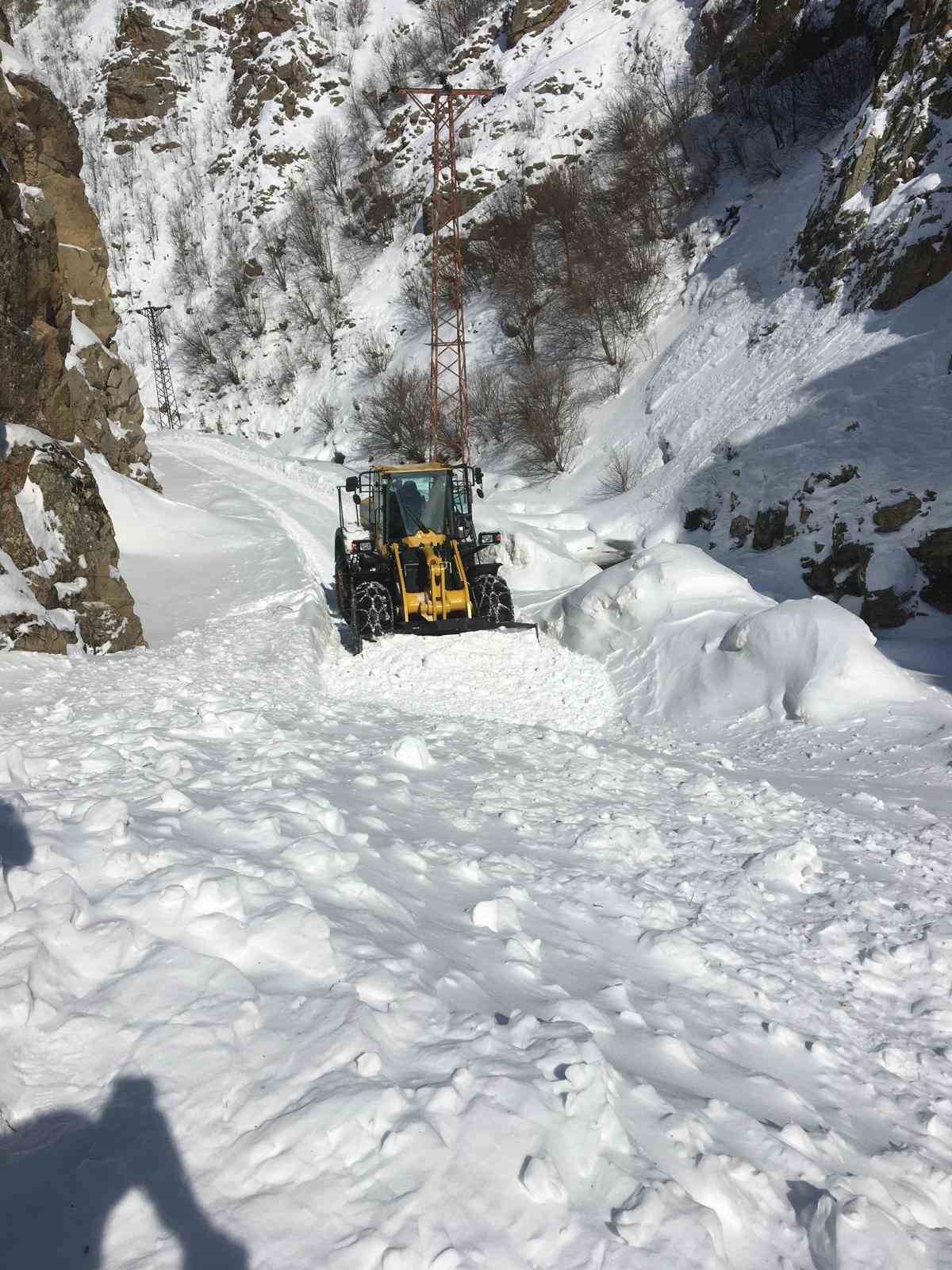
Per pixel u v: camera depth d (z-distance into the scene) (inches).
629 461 1299.2
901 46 1114.7
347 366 2279.8
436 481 612.1
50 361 816.3
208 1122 80.8
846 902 187.8
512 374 1683.1
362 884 126.3
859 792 329.7
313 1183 75.5
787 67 1534.2
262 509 1284.4
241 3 3774.6
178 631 642.2
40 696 394.3
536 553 952.9
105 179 3563.0
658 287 1562.5
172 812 141.0
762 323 1219.2
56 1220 71.9
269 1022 93.4
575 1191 79.2
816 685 462.6
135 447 1095.0
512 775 239.9
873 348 987.9
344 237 2642.7
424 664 549.3
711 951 151.3
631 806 232.4
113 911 108.2
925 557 758.5
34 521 549.3
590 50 2110.0
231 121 3496.6
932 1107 121.9
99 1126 79.9
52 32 4810.5
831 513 852.6
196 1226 71.4
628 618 594.6
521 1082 88.3
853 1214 85.3
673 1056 111.7
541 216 1878.7
